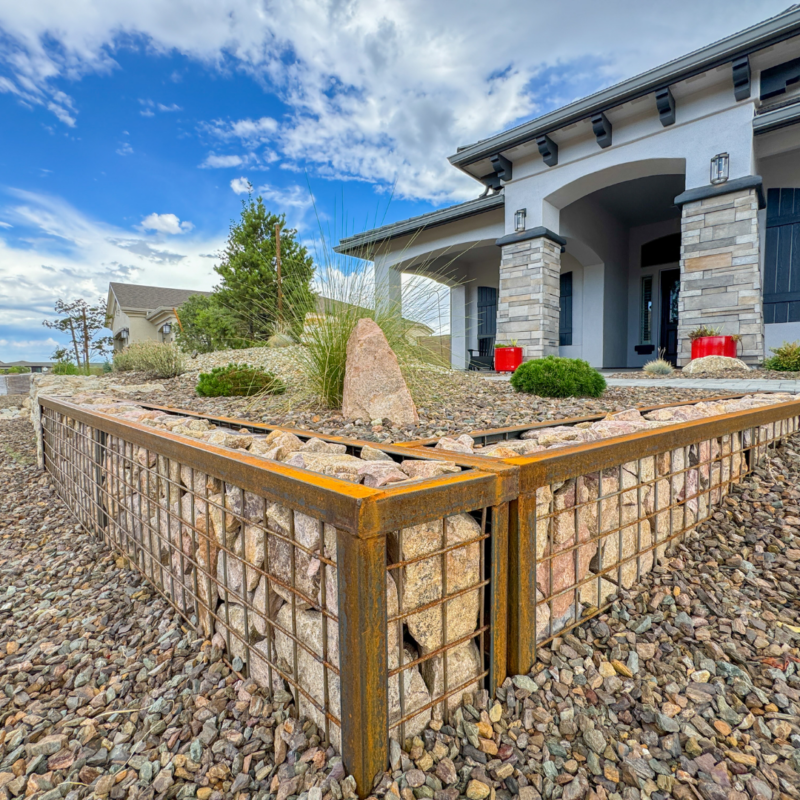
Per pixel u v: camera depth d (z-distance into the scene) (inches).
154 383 253.9
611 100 257.3
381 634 34.2
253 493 47.4
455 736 40.8
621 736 41.4
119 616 68.5
